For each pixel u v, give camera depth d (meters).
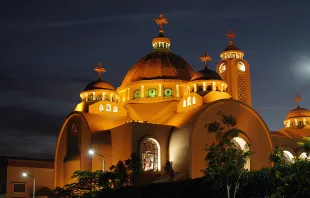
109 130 67.25
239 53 83.19
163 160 63.53
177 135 63.50
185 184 44.94
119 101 79.81
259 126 65.75
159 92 75.81
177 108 71.25
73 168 68.50
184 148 61.84
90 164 65.25
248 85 81.25
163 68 78.06
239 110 64.81
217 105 63.47
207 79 69.00
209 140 62.00
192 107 67.81
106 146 65.69
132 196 50.31
